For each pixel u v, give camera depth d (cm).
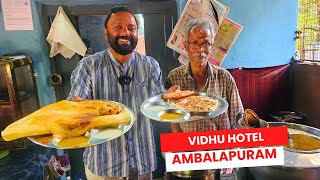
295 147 84
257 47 247
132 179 134
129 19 115
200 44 136
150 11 221
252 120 94
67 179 230
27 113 216
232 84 150
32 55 218
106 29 118
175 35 224
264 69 253
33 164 187
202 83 152
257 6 238
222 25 230
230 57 245
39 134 90
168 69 233
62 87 228
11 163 186
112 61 128
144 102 123
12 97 188
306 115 241
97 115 100
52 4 211
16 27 213
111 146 130
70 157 235
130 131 131
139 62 133
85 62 129
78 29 219
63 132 89
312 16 251
